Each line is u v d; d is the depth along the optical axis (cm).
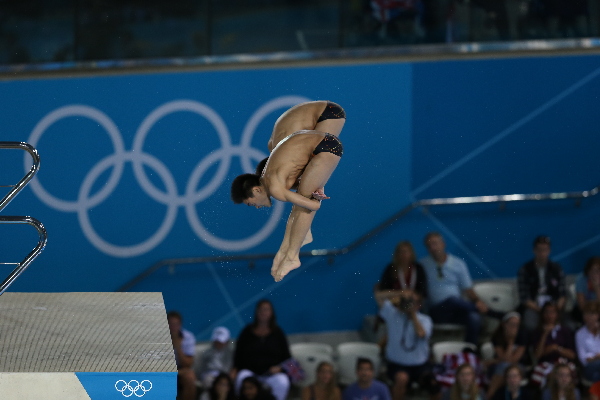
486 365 2891
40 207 3138
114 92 3158
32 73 3122
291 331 3222
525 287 3078
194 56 3188
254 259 3222
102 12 3144
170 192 3192
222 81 3203
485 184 3338
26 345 1540
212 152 3212
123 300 1905
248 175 1552
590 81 3347
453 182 3316
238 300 3212
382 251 3262
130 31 3167
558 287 3078
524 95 3325
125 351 1514
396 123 3269
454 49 3244
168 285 3184
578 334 2938
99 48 3156
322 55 3212
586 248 3369
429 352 2914
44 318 1734
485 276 3316
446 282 3045
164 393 1416
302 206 1534
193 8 3172
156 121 3183
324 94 3234
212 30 3191
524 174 3353
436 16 3238
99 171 3161
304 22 3206
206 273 3200
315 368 2972
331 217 3231
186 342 2903
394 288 2997
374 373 2938
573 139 3366
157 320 1739
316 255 3206
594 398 2748
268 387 2712
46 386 1393
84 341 1573
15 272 1594
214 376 2822
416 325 2866
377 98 3250
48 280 3142
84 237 3155
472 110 3306
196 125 3203
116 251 3169
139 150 3177
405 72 3256
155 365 1441
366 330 3194
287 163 1526
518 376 2784
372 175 3259
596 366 2875
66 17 3134
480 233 3312
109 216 3162
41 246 1612
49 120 3136
